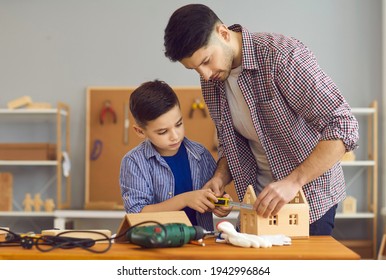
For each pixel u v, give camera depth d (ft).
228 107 6.73
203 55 5.75
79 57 16.74
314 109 5.91
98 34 16.74
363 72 16.51
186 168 7.15
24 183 16.80
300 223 5.57
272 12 16.55
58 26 16.76
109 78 16.72
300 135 6.35
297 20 16.55
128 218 5.26
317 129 6.06
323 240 5.49
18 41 16.76
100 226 16.48
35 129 16.84
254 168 7.04
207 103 6.97
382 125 16.44
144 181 6.85
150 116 6.42
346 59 16.52
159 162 6.98
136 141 16.43
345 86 16.55
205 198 6.23
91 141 16.47
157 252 4.70
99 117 16.51
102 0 16.72
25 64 16.78
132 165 6.86
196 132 16.25
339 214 15.40
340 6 16.51
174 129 6.53
